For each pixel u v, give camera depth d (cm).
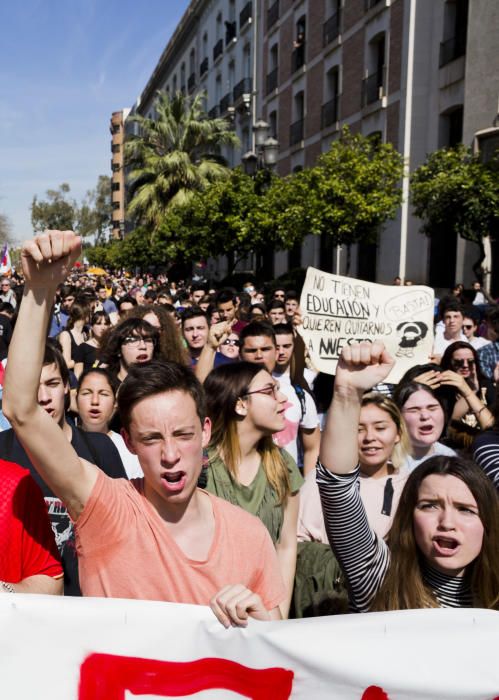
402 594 226
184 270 3509
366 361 223
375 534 239
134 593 204
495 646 188
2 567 206
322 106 2448
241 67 3462
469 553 218
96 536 204
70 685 191
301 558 307
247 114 3372
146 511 209
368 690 188
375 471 340
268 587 217
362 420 332
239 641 191
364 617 191
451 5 1739
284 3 2827
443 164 1432
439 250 1788
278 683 190
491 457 306
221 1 3812
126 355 466
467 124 1577
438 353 731
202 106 4259
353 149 1653
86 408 373
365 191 1595
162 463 202
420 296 577
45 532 219
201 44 4288
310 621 191
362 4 2138
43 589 212
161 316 546
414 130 1862
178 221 2825
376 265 2055
